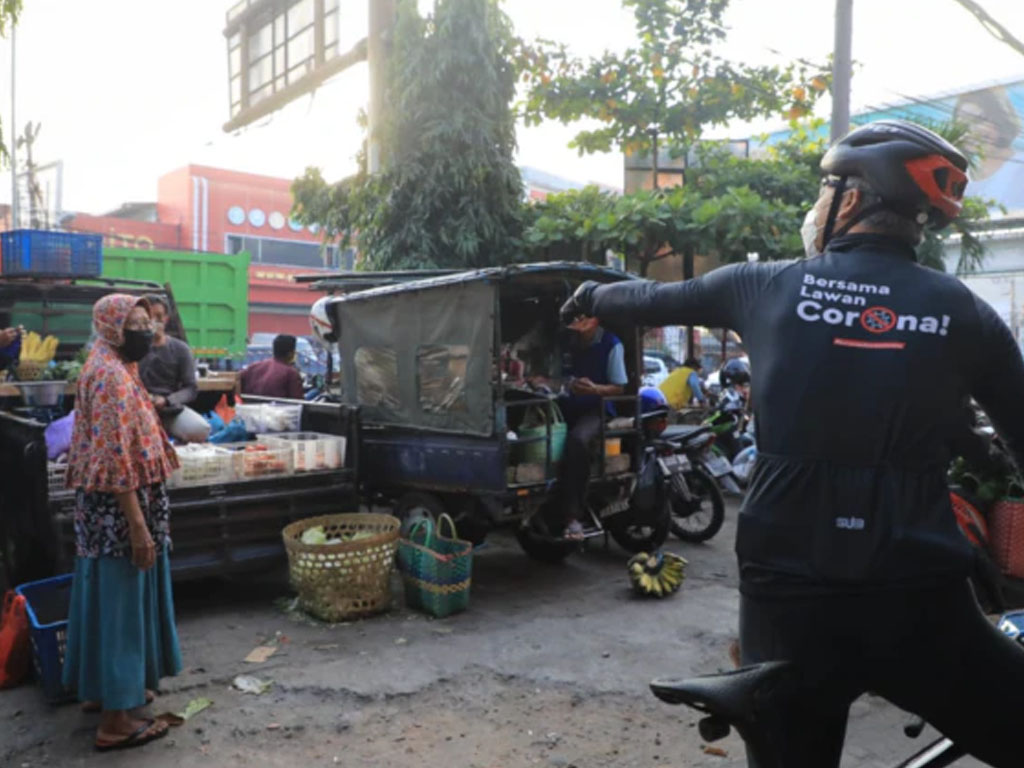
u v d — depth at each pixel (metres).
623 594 5.30
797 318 1.56
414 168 8.85
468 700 3.74
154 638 3.42
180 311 12.75
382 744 3.35
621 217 8.66
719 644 4.41
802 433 1.51
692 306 1.76
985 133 24.38
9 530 5.06
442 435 5.43
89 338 7.61
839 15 7.91
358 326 5.96
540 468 5.33
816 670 1.49
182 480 4.88
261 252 31.20
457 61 8.75
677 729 3.48
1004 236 15.65
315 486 5.36
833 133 8.03
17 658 3.84
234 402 7.30
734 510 7.80
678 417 8.45
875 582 1.44
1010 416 1.62
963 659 1.50
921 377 1.48
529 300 6.35
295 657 4.20
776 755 1.48
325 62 11.02
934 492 1.49
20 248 7.34
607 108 10.18
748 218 8.55
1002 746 1.55
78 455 3.20
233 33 13.12
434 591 4.78
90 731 3.43
